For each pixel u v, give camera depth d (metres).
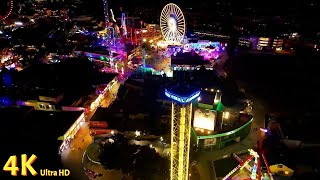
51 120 67.31
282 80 103.06
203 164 59.12
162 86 84.12
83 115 71.69
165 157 57.56
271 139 64.44
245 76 105.81
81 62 98.12
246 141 66.56
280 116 75.00
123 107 72.56
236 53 126.31
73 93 80.88
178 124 40.41
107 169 55.25
